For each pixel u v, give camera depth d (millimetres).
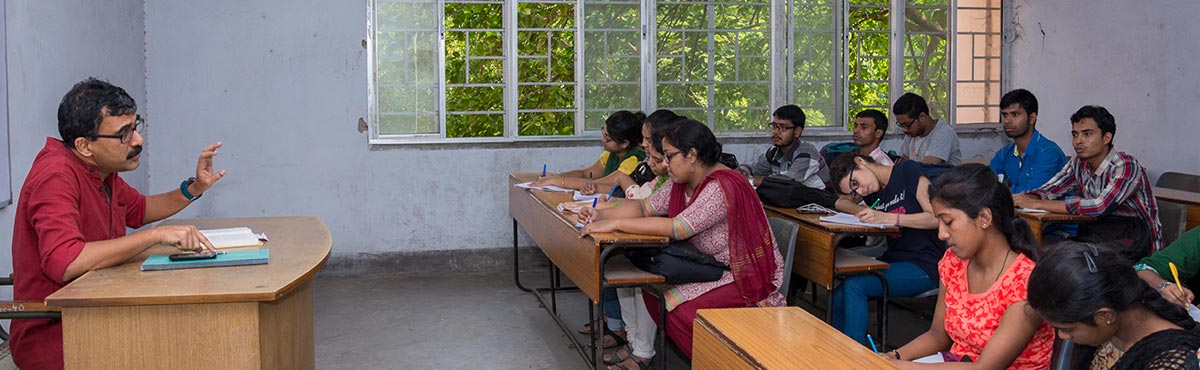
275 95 5457
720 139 5961
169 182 5352
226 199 5441
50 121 3875
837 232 3475
